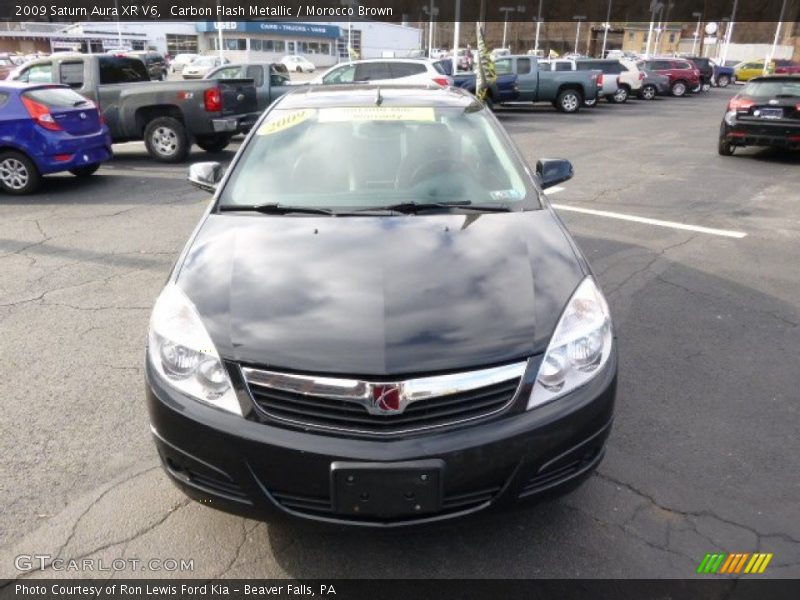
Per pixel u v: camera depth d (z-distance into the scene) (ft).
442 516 7.55
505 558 8.45
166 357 8.08
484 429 7.43
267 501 7.61
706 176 33.91
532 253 9.32
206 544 8.67
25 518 9.09
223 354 7.72
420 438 7.30
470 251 9.30
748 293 17.28
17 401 11.98
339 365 7.42
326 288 8.44
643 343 14.37
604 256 20.31
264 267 8.91
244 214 10.61
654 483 9.84
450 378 7.43
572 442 7.82
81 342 14.39
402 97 13.64
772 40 254.47
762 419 11.51
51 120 28.76
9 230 23.35
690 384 12.65
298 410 7.49
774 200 28.22
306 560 8.43
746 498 9.55
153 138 37.50
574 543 8.68
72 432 11.05
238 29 212.84
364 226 10.04
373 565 8.36
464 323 7.89
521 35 315.17
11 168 28.86
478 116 13.19
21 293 17.25
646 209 26.58
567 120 65.10
